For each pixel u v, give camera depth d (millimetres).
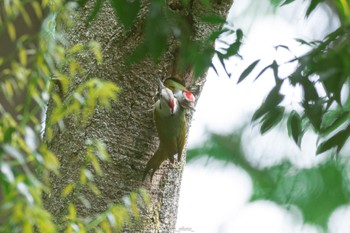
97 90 6105
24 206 5230
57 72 7125
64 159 7648
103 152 6551
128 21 6020
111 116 7703
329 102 6477
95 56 7672
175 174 8031
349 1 7059
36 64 5859
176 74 7984
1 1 6336
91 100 6113
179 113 7902
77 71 7617
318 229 13273
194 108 8164
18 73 5871
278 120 6730
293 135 6875
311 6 6816
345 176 13297
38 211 5254
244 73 6754
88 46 6918
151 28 6223
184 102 7922
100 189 7621
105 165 7656
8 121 5848
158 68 7824
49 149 7727
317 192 13375
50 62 5895
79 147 7625
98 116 7676
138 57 6531
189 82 8141
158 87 7855
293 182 13438
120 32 7672
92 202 7598
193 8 7688
